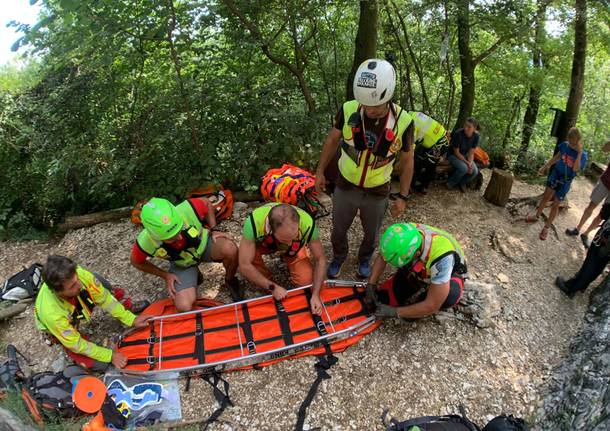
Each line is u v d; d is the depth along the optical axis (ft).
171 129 16.63
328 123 18.25
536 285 13.51
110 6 13.37
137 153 16.74
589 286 13.98
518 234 15.83
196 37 15.43
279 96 17.56
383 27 24.17
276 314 11.12
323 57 21.91
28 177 19.29
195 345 10.45
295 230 9.73
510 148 29.50
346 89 21.09
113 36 13.83
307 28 20.88
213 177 16.26
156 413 9.26
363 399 9.63
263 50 16.90
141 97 17.15
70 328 9.21
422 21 23.66
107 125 17.70
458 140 17.20
